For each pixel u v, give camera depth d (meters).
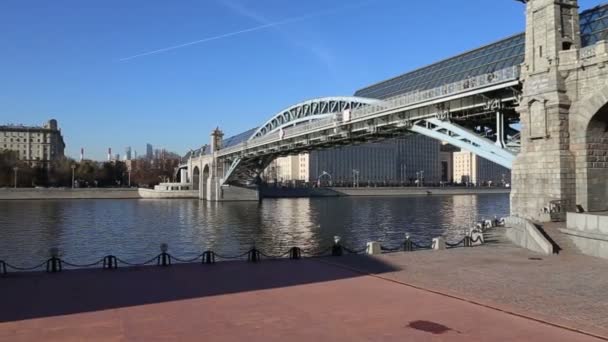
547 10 31.19
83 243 48.62
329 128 61.12
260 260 23.02
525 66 32.62
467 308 13.91
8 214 80.44
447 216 82.50
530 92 31.94
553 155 30.14
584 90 29.55
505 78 34.47
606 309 13.73
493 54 43.38
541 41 31.59
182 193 142.38
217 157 123.62
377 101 56.16
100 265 36.25
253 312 13.53
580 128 29.67
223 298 15.23
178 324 12.38
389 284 17.36
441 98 40.78
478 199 148.75
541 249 24.67
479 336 11.36
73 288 16.70
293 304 14.43
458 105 41.00
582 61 29.27
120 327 12.12
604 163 29.94
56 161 175.50
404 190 178.75
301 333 11.62
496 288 16.45
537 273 19.16
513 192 33.06
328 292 16.08
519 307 13.95
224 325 12.28
